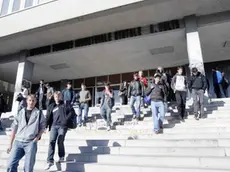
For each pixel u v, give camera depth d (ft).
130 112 25.94
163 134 16.66
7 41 35.83
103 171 12.66
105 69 45.75
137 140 15.79
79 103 25.68
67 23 30.37
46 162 14.42
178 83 20.48
